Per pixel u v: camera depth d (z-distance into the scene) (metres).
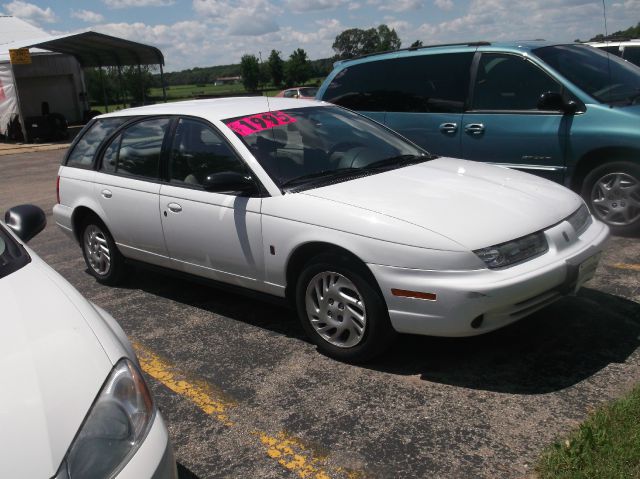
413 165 4.31
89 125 5.58
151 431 1.97
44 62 25.73
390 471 2.69
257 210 3.87
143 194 4.68
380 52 7.12
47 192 11.75
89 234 5.49
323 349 3.80
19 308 2.29
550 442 2.78
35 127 23.06
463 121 6.31
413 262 3.22
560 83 5.79
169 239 4.55
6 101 23.22
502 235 3.27
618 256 5.17
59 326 2.19
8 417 1.79
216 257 4.23
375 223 3.36
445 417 3.06
